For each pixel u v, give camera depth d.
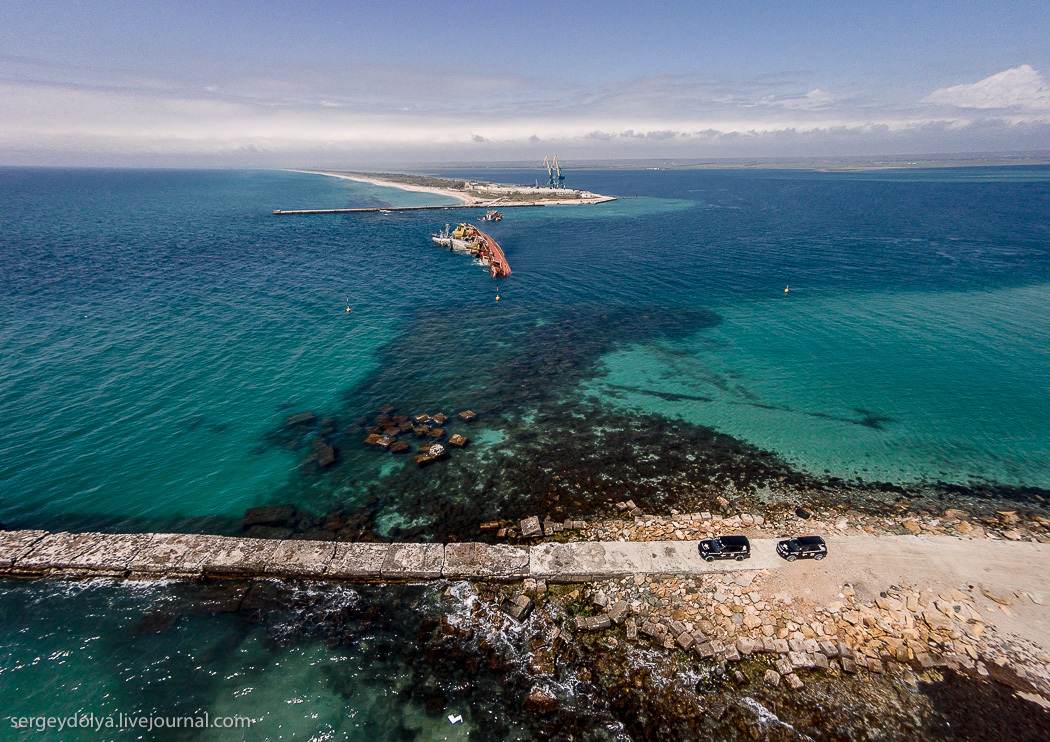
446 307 74.56
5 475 35.06
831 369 52.94
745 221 155.25
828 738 19.98
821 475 36.75
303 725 20.53
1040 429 41.62
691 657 23.14
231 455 38.69
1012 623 24.41
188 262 98.56
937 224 140.38
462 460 38.75
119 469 36.44
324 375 51.97
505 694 21.80
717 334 63.31
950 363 53.56
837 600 25.66
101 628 24.70
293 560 28.38
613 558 28.61
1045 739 19.77
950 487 35.31
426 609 26.06
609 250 114.25
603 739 20.06
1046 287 79.31
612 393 48.84
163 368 52.00
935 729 20.20
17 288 75.69
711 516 32.22
